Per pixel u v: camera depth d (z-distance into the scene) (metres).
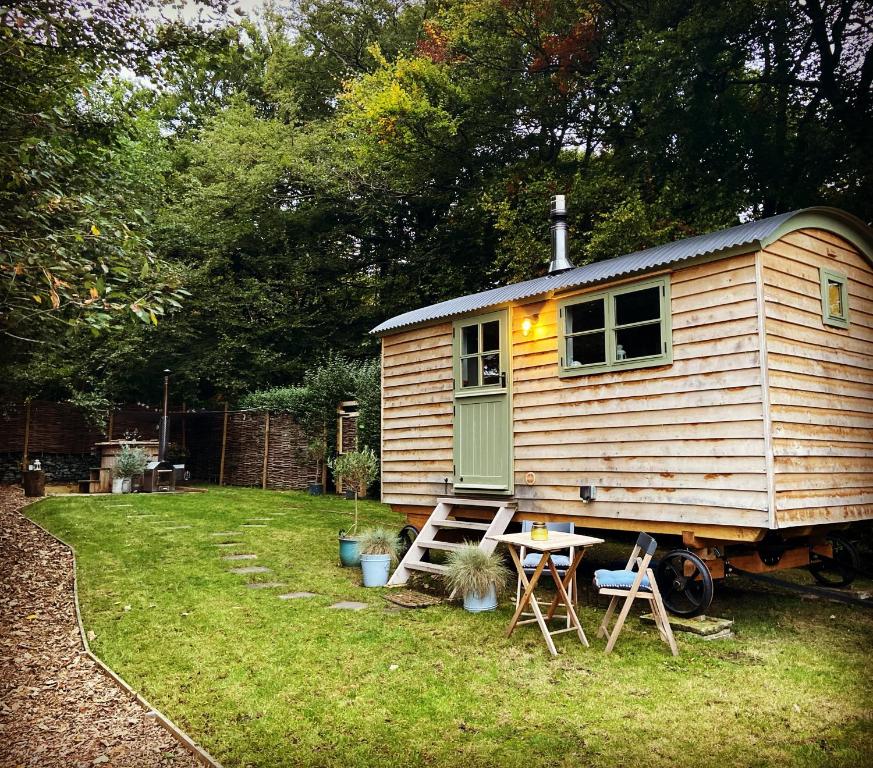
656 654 5.54
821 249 7.11
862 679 4.95
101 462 19.09
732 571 6.84
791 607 7.18
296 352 23.95
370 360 18.72
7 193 6.02
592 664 5.29
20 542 10.38
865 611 6.99
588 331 7.70
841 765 3.68
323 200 22.75
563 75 16.73
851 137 12.91
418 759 3.78
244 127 23.31
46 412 20.08
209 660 5.34
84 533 11.13
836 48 14.27
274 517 13.29
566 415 7.84
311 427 17.89
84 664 5.35
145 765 3.77
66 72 7.14
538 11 16.48
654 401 6.94
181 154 24.48
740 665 5.28
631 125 16.23
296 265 23.39
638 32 15.04
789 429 6.25
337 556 9.59
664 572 6.75
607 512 7.30
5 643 5.86
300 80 25.98
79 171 7.84
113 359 20.47
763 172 13.78
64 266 5.46
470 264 20.86
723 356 6.39
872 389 7.60
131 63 7.38
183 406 22.91
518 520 8.38
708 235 7.27
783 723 4.20
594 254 13.09
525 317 8.43
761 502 5.97
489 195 17.11
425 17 23.08
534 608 5.67
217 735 4.08
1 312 5.92
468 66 18.70
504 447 8.53
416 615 6.66
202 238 22.23
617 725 4.18
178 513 13.55
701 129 13.77
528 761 3.75
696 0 13.83
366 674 5.05
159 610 6.74
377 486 16.45
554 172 16.41
